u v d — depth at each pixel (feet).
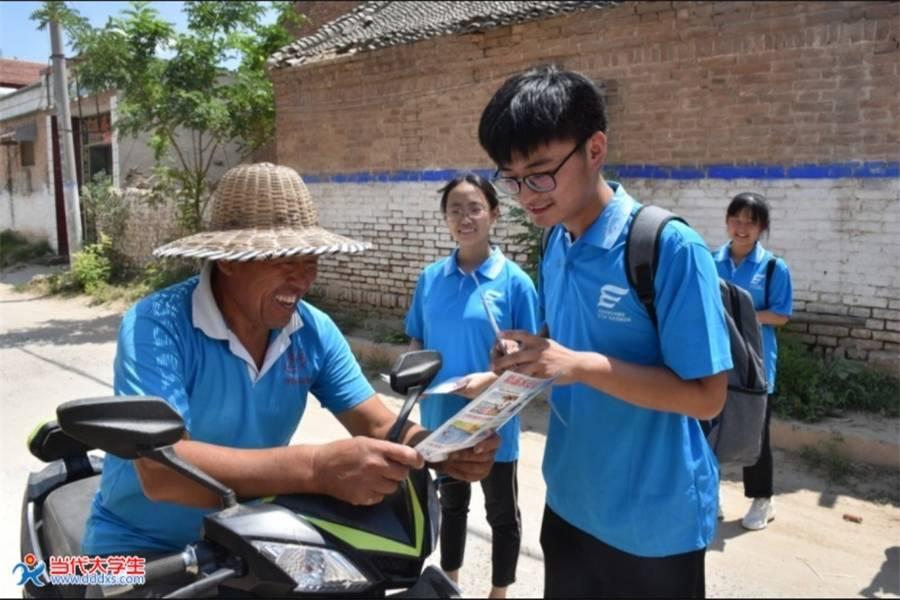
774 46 10.94
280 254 5.16
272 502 4.83
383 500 5.16
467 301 9.11
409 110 19.90
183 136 24.94
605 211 5.66
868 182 11.35
